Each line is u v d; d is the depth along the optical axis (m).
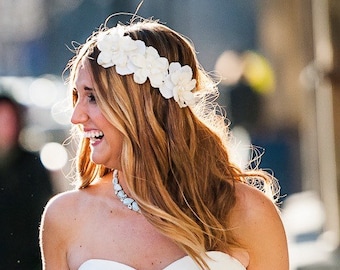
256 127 24.22
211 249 6.60
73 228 6.78
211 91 6.99
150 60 6.61
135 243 6.62
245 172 7.06
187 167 6.68
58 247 6.82
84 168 6.96
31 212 10.33
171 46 6.73
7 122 10.63
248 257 6.75
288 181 24.50
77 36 39.41
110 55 6.55
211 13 37.09
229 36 37.00
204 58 37.09
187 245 6.50
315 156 19.55
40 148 11.39
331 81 15.10
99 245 6.67
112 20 35.50
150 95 6.62
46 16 40.91
